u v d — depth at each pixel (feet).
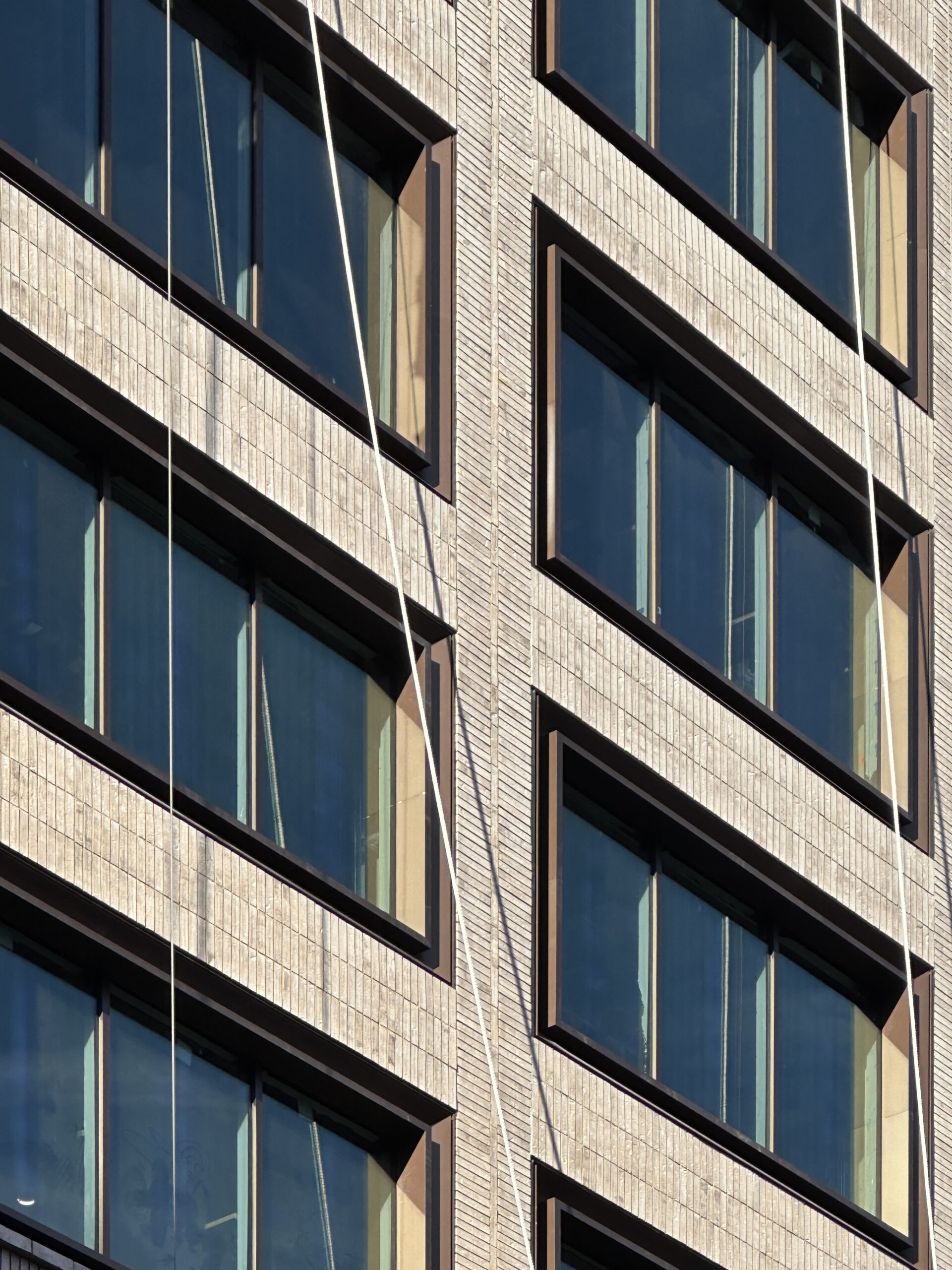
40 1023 139.03
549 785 162.50
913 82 205.57
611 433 176.14
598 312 175.73
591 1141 158.71
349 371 161.17
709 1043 173.06
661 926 171.73
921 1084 184.55
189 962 141.90
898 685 192.95
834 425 189.88
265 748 152.76
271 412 152.76
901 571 195.31
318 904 148.97
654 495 177.58
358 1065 148.56
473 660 160.35
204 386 149.59
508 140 171.42
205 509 150.10
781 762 179.22
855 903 182.09
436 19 168.96
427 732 153.17
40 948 140.05
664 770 169.89
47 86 148.66
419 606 158.20
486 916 156.97
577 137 175.94
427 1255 149.69
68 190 146.10
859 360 192.95
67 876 137.18
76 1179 138.31
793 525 189.88
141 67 153.69
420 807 157.17
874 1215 180.04
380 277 164.96
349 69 163.22
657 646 174.29
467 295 165.99
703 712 174.19
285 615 156.04
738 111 190.90
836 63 200.64
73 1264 135.13
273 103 161.07
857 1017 186.19
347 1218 150.10
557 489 167.73
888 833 186.70
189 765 148.36
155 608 148.77
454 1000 153.79
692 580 179.63
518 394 167.94
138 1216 140.15
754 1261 166.91
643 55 184.14
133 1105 141.59
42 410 144.66
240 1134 146.30
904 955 182.91
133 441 146.30
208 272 154.51
